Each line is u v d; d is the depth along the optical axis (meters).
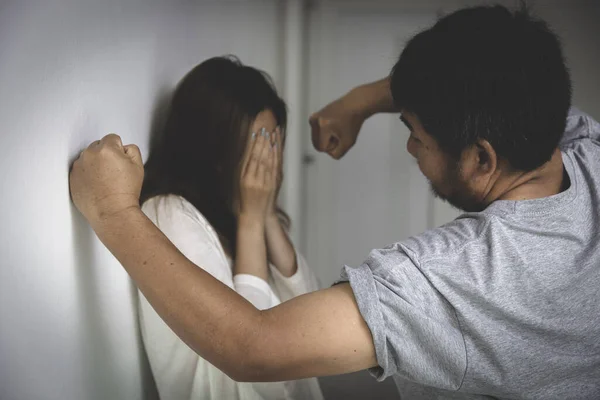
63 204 0.81
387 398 2.26
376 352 0.70
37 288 0.74
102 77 0.94
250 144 1.22
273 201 1.33
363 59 2.84
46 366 0.77
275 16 2.51
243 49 2.05
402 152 2.89
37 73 0.72
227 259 1.27
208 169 1.23
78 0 0.84
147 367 1.19
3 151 0.65
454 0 2.77
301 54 2.71
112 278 1.00
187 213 1.14
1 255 0.65
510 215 0.75
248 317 0.71
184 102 1.22
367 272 0.73
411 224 2.93
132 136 1.09
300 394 1.23
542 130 0.72
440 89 0.73
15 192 0.68
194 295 0.72
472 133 0.73
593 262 0.74
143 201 1.17
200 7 1.56
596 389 0.74
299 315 0.71
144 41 1.15
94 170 0.79
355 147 2.88
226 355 0.71
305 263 1.41
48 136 0.76
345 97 1.29
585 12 2.69
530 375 0.72
